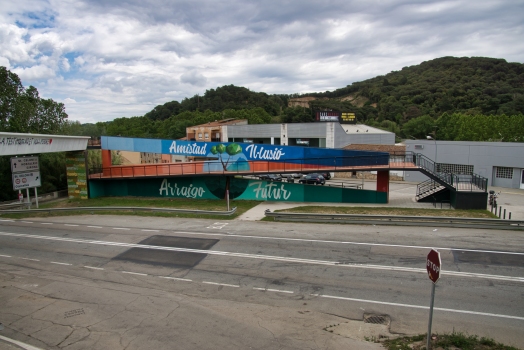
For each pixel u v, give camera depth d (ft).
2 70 146.20
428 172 89.92
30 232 66.18
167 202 96.84
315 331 28.94
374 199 96.07
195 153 104.78
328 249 49.39
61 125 163.43
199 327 29.86
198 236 58.54
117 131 360.69
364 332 28.71
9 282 41.55
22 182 91.71
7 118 146.72
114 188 111.55
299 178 161.79
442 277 38.91
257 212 79.71
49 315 32.78
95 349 26.76
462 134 207.92
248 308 33.42
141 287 39.22
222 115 347.97
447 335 26.58
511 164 134.72
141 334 28.86
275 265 44.19
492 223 58.03
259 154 101.76
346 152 98.22
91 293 37.83
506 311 31.53
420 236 54.34
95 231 64.80
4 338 28.43
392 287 36.96
